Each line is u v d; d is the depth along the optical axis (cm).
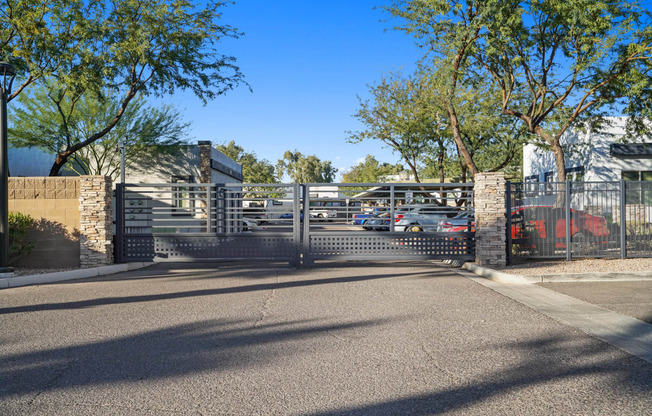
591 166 2291
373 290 905
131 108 2598
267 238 1299
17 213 1216
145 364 470
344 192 1312
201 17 1952
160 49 1930
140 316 687
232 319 665
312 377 431
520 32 1591
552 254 1251
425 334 580
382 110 2803
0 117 1055
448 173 4503
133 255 1293
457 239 1289
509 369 452
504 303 775
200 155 2617
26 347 530
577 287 930
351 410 360
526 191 1246
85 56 1753
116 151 2539
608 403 372
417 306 752
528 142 2527
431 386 409
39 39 1662
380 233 1296
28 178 1250
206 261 1296
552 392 395
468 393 393
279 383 416
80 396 388
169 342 549
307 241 1300
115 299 824
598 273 1021
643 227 1270
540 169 2808
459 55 1620
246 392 396
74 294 878
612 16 1533
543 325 625
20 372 447
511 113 1798
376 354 500
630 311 706
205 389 402
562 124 2144
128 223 1730
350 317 675
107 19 1795
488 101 2480
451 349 517
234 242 1298
